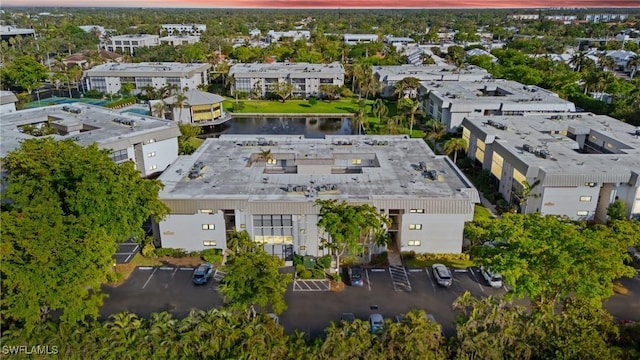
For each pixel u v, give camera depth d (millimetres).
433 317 48406
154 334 39031
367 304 51500
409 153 78875
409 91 158000
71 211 52250
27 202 51562
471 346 37344
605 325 39594
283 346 38469
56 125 92188
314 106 157125
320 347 38594
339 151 79062
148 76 161000
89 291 51969
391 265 59000
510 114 116000
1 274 41375
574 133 90812
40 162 53250
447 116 119500
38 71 160875
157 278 55969
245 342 37875
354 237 52562
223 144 82312
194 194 60812
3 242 40312
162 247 61031
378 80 166875
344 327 40125
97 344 38500
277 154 76750
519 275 42406
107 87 162750
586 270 41469
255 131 129875
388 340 38219
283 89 160250
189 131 107375
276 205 57625
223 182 65188
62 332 39375
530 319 40219
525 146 77312
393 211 61250
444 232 60375
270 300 42031
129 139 83750
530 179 69125
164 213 56656
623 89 141125
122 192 53562
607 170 67750
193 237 60406
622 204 66688
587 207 68812
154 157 89375
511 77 166625
